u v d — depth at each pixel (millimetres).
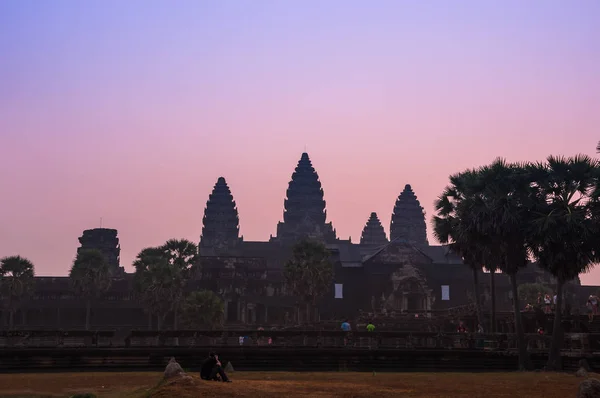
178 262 120812
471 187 49594
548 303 65188
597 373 40875
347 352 46406
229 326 114562
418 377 37562
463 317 75188
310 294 112125
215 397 25656
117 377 39188
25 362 43125
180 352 45125
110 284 128125
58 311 132375
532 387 31641
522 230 47188
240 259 139250
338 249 143250
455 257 153625
